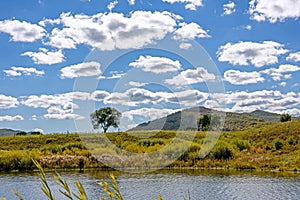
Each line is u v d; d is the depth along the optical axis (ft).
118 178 74.69
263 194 60.90
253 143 128.77
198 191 62.39
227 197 58.29
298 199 57.36
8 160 90.17
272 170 92.53
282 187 67.36
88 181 69.05
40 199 53.78
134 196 56.70
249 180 75.61
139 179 73.56
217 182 72.02
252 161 99.86
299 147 116.16
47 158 93.61
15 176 80.12
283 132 132.77
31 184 68.39
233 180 75.25
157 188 63.62
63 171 87.97
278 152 115.03
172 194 58.95
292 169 92.07
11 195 57.47
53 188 59.52
